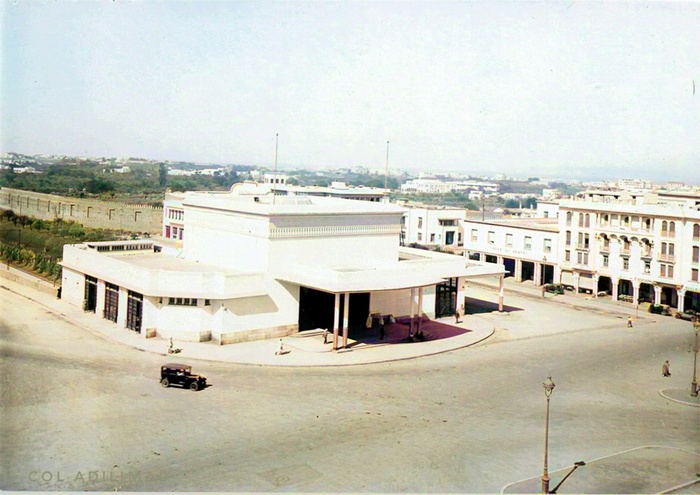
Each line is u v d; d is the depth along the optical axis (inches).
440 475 1179.3
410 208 4414.4
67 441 1266.0
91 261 2358.5
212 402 1498.5
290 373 1744.6
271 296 2090.3
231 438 1306.6
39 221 4052.7
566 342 2237.9
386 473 1177.4
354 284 2004.2
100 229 4237.2
